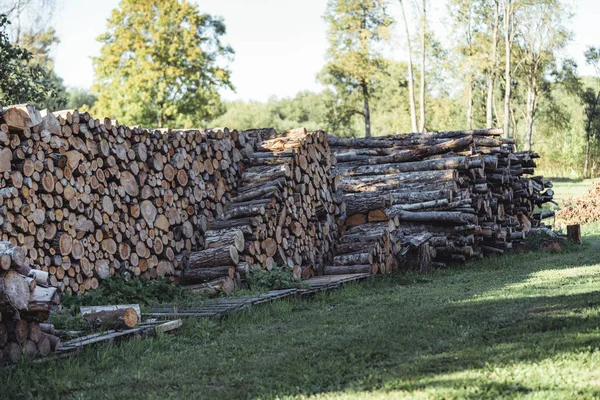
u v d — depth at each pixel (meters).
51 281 10.91
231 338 8.84
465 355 6.67
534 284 11.93
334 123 64.56
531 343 6.89
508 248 20.56
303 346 7.93
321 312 10.59
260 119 83.38
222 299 11.55
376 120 73.75
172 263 13.38
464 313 9.06
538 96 74.25
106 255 12.06
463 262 17.97
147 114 57.22
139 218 12.82
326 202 16.39
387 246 16.08
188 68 57.06
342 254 16.02
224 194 14.87
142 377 6.96
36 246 10.80
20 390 6.59
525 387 5.52
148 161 13.12
